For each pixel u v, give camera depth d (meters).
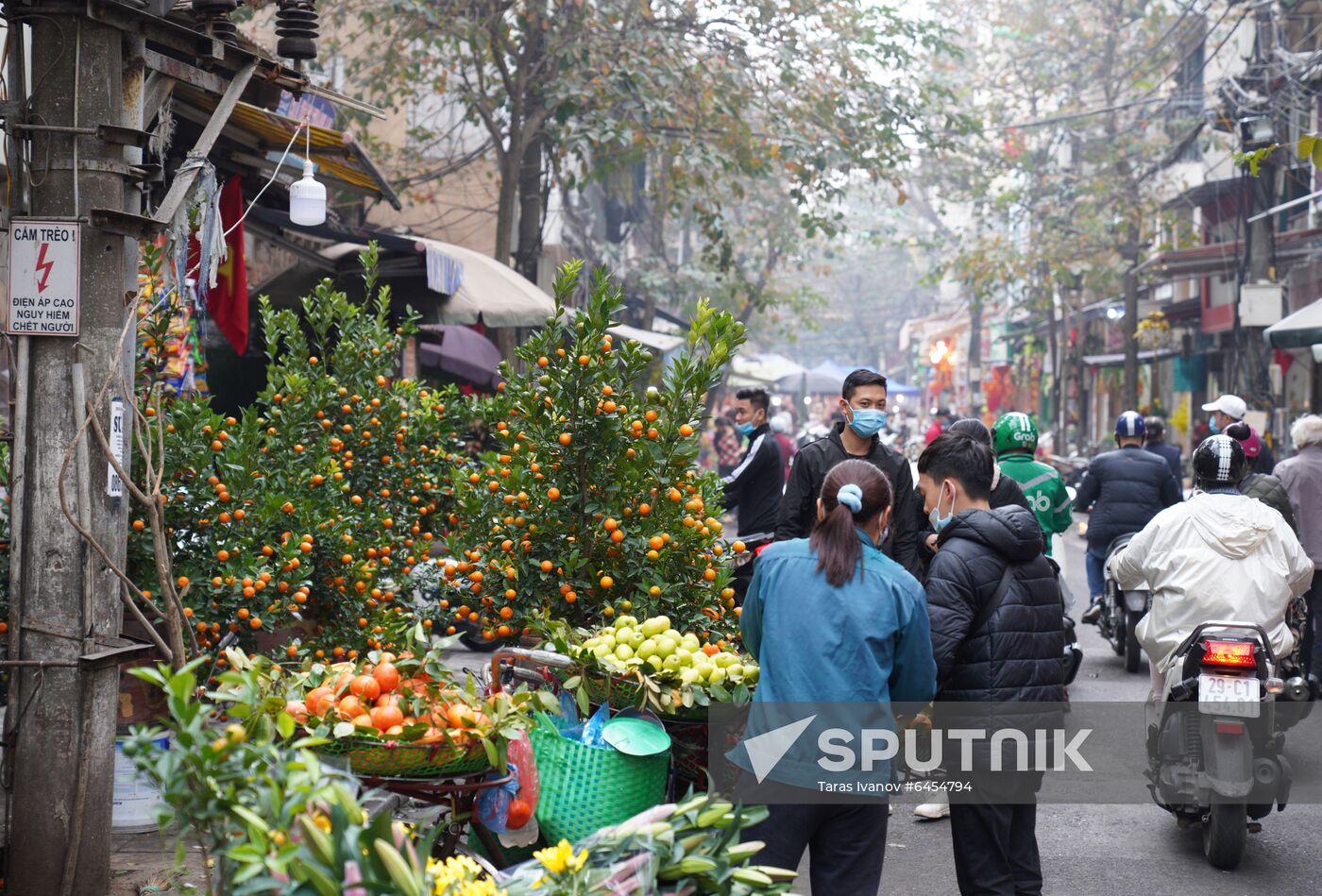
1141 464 10.35
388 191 9.56
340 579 6.62
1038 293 35.81
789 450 21.50
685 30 17.92
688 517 5.16
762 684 3.80
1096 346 41.78
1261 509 5.95
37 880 4.44
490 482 5.36
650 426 5.11
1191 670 5.77
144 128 4.84
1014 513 4.29
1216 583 5.88
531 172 18.59
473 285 13.10
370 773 3.70
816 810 3.76
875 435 6.56
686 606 5.16
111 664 4.55
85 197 4.54
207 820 2.78
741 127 17.83
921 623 3.80
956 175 34.25
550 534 5.17
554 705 4.03
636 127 17.12
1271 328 14.42
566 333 5.53
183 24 6.02
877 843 3.87
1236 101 18.41
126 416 4.67
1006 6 33.97
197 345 9.30
